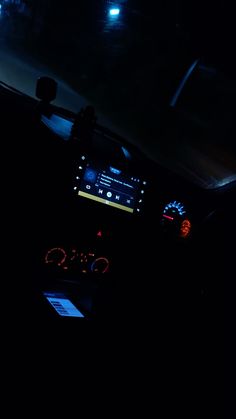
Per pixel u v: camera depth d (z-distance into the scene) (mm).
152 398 1352
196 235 1950
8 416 993
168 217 1810
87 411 1146
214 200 2049
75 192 1451
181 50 2492
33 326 1223
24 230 1363
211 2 2186
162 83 2551
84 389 1199
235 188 2047
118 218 1606
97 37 2369
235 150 2549
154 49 2479
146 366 1465
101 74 2439
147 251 1742
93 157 1515
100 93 2461
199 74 2539
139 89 2541
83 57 2381
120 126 2523
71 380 1189
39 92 1483
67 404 1119
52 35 2246
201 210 1995
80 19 2312
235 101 2520
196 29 2365
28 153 1392
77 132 1486
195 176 2492
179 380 1495
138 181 1684
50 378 1148
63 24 2266
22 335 1198
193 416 1386
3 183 1339
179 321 1783
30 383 1101
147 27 2422
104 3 2271
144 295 1740
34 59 2195
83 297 1645
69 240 1459
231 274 1868
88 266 1533
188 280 1896
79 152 1476
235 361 1638
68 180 1443
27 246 1369
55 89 1500
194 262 1932
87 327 1310
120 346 1481
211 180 2502
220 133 2611
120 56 2477
